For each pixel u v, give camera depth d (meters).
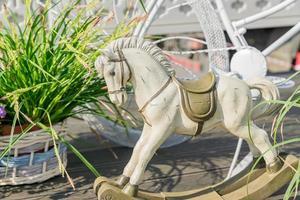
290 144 2.49
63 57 1.95
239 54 2.02
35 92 1.91
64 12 2.02
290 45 4.70
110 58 1.57
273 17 3.88
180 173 2.21
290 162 1.75
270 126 2.67
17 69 1.89
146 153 1.64
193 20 3.73
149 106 1.62
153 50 1.64
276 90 1.69
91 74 1.93
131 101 2.85
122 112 2.42
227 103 1.66
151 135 1.65
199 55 4.29
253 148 1.80
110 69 1.58
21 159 1.99
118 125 2.38
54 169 2.10
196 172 2.22
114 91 1.60
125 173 1.71
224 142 2.52
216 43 2.10
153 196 1.78
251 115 1.72
